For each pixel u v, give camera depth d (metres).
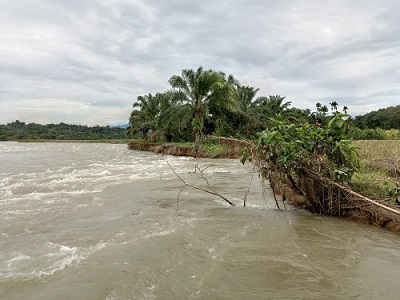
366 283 3.78
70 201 8.10
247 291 3.57
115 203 7.95
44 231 5.65
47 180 11.72
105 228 5.81
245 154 7.72
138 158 27.42
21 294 3.47
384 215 6.00
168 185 10.85
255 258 4.49
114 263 4.25
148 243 5.01
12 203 7.82
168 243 5.03
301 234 5.58
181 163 21.17
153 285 3.68
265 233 5.63
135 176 13.32
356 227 6.01
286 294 3.51
